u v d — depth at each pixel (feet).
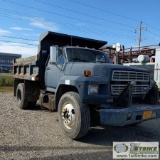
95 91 17.29
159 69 39.40
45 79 25.21
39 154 14.90
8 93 50.49
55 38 26.17
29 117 25.11
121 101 17.81
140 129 22.41
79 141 18.04
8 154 14.62
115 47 32.09
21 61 31.24
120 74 18.17
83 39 26.58
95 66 18.29
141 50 49.08
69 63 20.97
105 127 22.57
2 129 20.01
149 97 20.40
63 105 18.99
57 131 20.18
